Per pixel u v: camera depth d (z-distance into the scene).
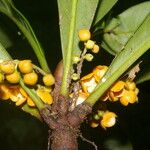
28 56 0.38
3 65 0.25
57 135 0.26
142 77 0.30
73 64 0.27
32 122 0.73
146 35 0.26
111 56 0.39
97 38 0.34
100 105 0.27
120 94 0.27
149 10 0.34
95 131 0.35
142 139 0.52
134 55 0.25
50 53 0.41
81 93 0.26
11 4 0.28
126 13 0.34
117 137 0.35
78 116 0.26
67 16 0.27
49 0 0.44
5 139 0.76
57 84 0.26
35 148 0.73
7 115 0.68
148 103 0.51
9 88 0.26
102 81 0.25
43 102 0.26
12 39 0.35
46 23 0.43
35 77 0.25
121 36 0.34
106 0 0.30
